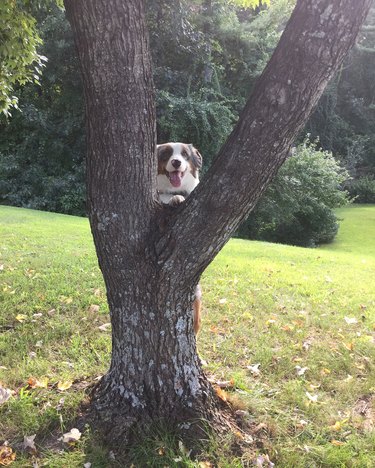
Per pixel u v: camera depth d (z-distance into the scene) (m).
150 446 2.51
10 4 4.51
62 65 16.25
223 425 2.69
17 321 4.25
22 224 9.42
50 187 16.14
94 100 2.27
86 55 2.18
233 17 18.08
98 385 2.91
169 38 15.98
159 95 15.41
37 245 7.30
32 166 17.00
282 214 16.52
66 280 5.38
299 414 3.00
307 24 1.91
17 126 17.58
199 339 4.07
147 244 2.43
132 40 2.17
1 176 16.72
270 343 4.07
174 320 2.56
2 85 5.87
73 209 16.22
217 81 17.34
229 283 5.84
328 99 29.81
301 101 2.01
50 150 17.14
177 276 2.42
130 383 2.64
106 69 2.18
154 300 2.49
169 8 15.39
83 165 16.86
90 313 4.47
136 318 2.54
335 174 17.27
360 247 15.95
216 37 18.02
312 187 16.84
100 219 2.43
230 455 2.53
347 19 1.87
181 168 3.61
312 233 17.31
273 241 17.55
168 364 2.62
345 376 3.56
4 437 2.68
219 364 3.63
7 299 4.67
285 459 2.54
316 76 1.97
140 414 2.62
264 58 19.12
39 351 3.73
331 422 2.94
